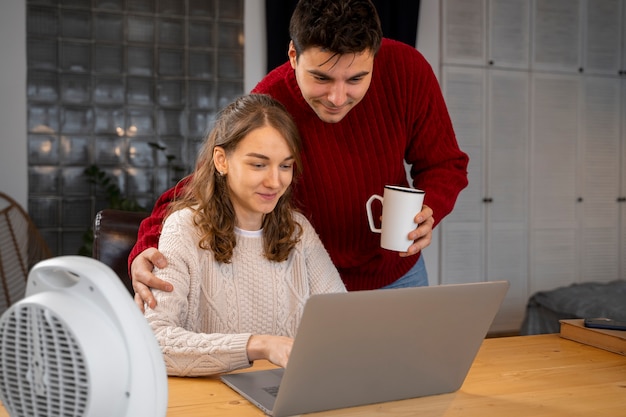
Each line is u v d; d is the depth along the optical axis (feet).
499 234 15.71
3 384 2.58
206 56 13.55
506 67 15.56
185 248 4.64
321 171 5.70
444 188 5.84
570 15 16.10
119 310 2.54
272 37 13.52
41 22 12.46
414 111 5.86
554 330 12.73
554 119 16.08
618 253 16.83
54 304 2.46
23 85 12.32
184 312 4.59
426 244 5.05
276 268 4.96
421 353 3.55
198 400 3.53
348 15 4.47
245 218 4.87
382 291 3.24
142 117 13.20
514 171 15.76
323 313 3.10
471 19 15.19
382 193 5.89
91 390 2.43
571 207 16.35
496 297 3.64
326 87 4.72
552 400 3.62
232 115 4.67
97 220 5.48
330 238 5.93
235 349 3.84
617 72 16.65
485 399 3.64
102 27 12.85
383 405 3.54
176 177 13.44
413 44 14.26
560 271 16.33
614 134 16.70
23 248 11.23
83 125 12.82
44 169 12.60
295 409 3.34
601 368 4.23
